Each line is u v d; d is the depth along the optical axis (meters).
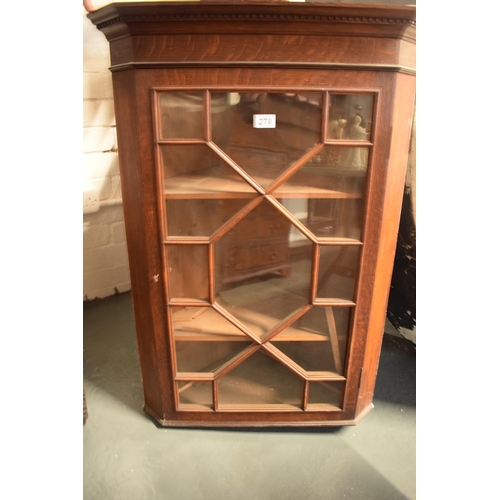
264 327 0.93
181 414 1.01
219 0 0.69
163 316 0.91
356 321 0.91
